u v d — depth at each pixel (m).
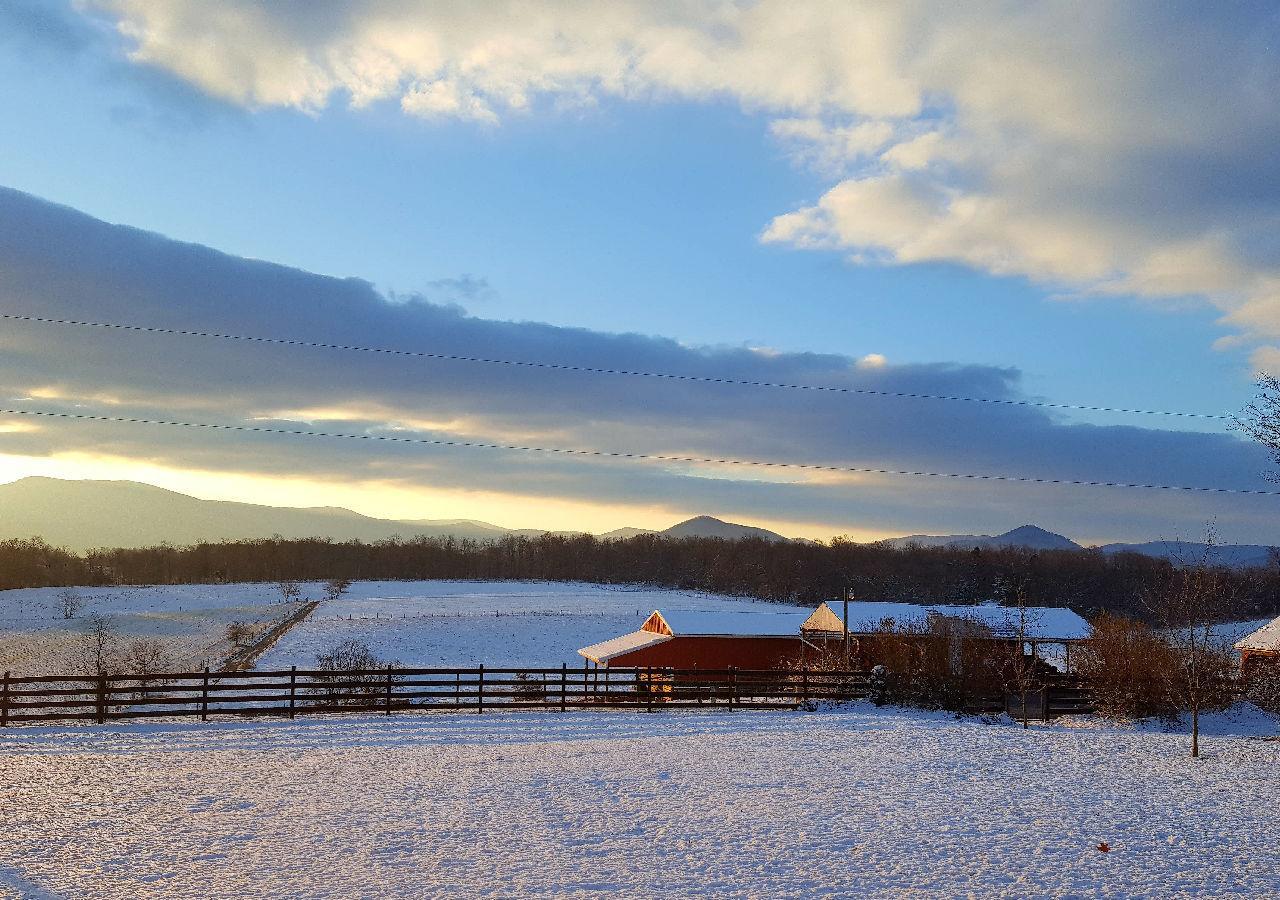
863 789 16.84
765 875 11.86
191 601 101.44
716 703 27.88
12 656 57.62
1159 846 13.23
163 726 23.50
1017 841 13.45
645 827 14.11
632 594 107.19
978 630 30.56
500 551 164.12
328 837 13.43
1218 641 28.80
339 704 26.27
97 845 12.88
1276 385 23.52
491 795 16.19
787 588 107.94
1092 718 27.31
